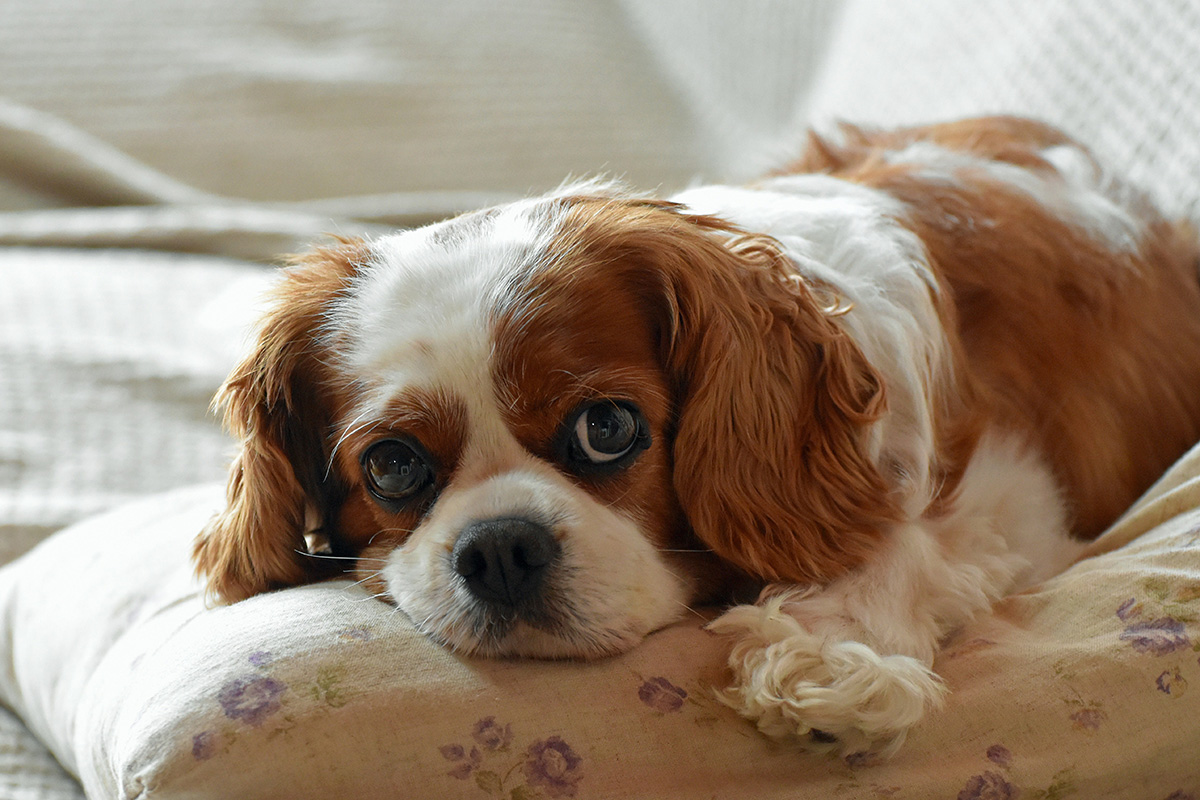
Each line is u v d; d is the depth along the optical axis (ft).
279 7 15.69
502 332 5.10
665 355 5.47
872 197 6.72
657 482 5.41
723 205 6.52
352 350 5.53
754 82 14.03
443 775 4.26
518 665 4.83
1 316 10.42
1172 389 7.20
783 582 5.40
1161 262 7.45
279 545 6.03
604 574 4.97
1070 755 4.54
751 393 5.42
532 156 14.38
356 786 4.19
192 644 4.78
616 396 5.16
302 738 4.21
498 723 4.40
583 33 15.62
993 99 9.77
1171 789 4.72
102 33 14.99
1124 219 7.21
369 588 5.43
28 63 14.56
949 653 5.10
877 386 5.55
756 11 14.12
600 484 5.24
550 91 14.97
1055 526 6.24
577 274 5.26
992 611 5.43
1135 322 7.04
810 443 5.51
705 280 5.44
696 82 14.99
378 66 15.05
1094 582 5.23
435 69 15.06
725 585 5.70
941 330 6.10
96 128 14.28
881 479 5.55
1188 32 8.14
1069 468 6.64
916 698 4.51
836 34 12.96
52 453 9.05
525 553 4.84
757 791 4.48
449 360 5.12
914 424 5.76
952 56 10.49
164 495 7.44
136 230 12.35
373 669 4.54
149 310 11.00
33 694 6.23
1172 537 5.41
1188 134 7.97
